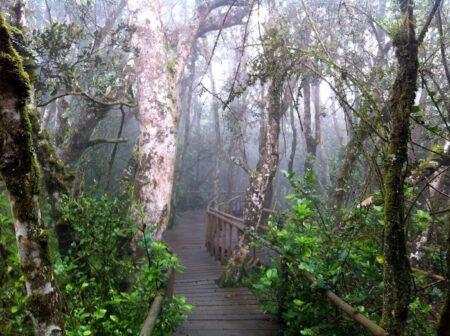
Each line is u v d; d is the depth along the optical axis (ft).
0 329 11.30
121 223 16.42
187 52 29.99
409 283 8.73
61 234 15.48
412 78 8.77
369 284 13.67
